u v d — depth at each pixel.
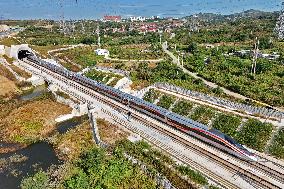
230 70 124.50
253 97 95.12
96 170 64.25
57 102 102.25
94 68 130.38
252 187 58.97
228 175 62.09
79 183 60.75
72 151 75.31
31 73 129.88
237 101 92.69
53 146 78.50
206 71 122.69
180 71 123.12
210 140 71.25
